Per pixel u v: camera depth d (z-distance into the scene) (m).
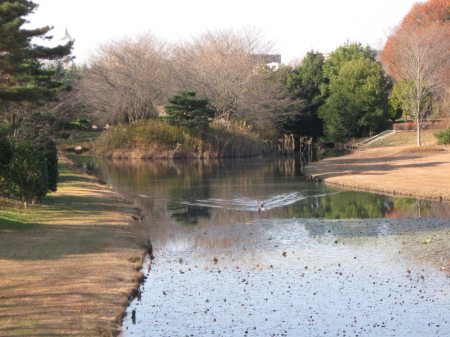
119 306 10.97
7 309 10.12
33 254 13.99
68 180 32.59
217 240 17.86
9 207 20.22
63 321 9.80
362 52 75.62
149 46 68.50
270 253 16.08
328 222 20.78
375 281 13.23
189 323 10.57
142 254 15.27
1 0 17.84
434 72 59.94
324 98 72.94
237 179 36.50
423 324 10.58
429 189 28.09
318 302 11.82
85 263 13.58
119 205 23.98
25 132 27.20
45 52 18.69
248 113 64.75
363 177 34.50
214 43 67.62
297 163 50.22
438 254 15.58
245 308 11.45
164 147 57.53
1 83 18.08
